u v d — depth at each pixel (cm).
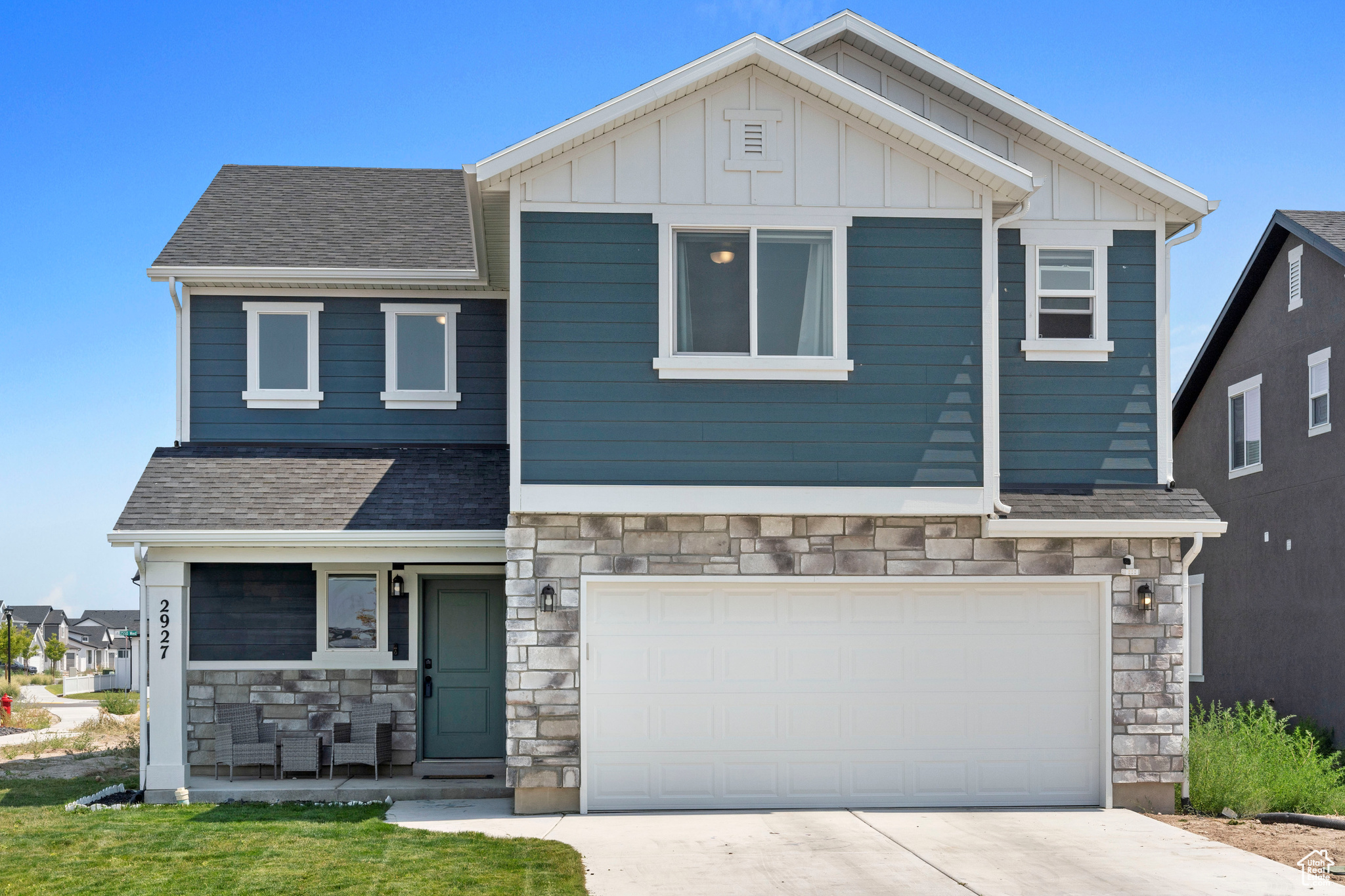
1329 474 1638
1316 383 1686
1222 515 1959
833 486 1061
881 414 1069
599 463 1047
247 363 1377
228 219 1497
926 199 1085
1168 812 1092
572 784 1044
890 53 1221
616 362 1054
